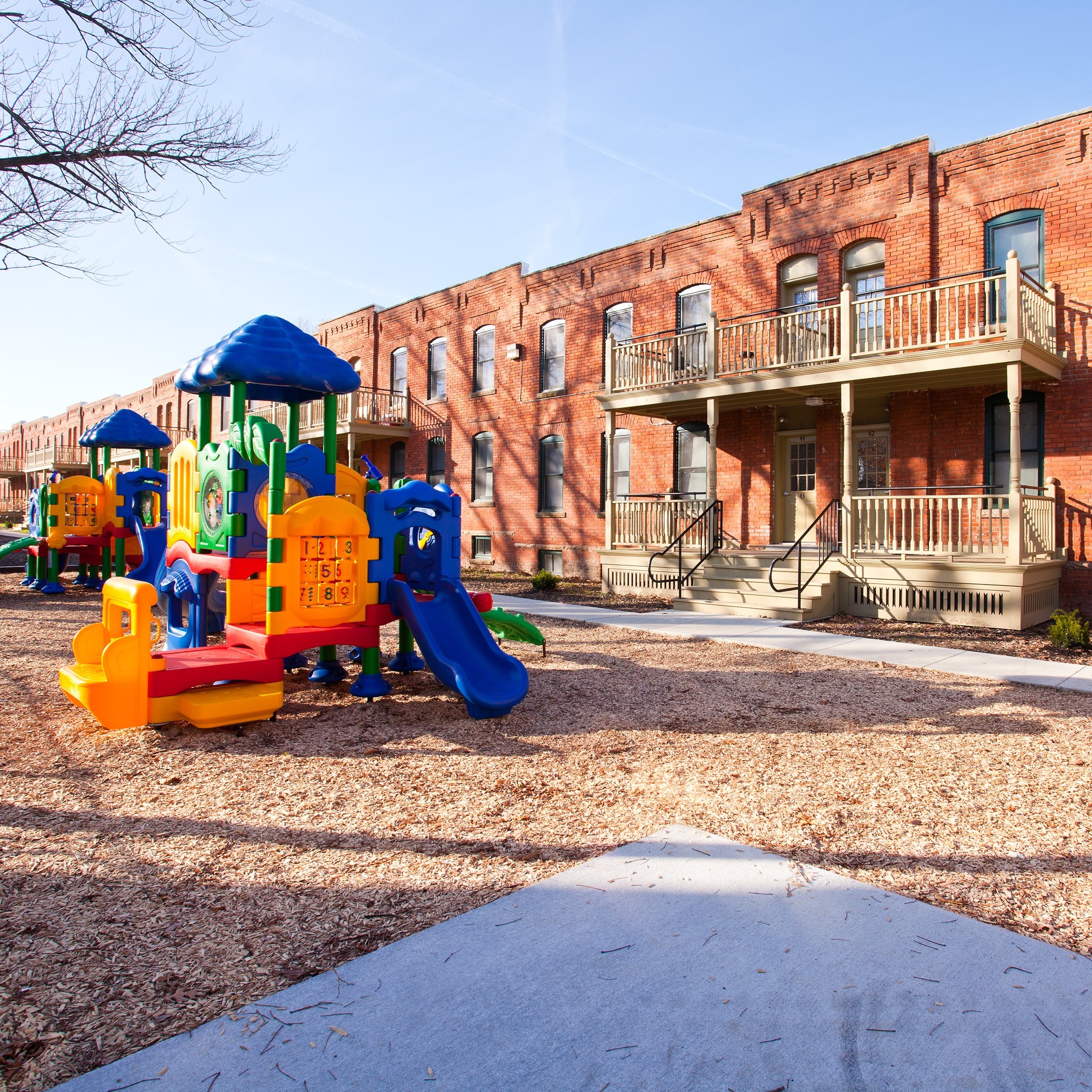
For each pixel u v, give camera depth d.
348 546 6.59
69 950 2.86
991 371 11.72
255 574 6.65
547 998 2.58
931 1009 2.54
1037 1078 2.23
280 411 27.27
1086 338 11.98
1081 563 12.09
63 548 15.68
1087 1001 2.59
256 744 5.54
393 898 3.30
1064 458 12.23
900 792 4.68
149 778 4.81
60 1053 2.29
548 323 20.52
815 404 14.24
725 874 3.52
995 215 12.84
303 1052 2.30
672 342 17.25
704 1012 2.51
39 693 6.85
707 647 9.76
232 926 3.06
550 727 6.05
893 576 12.07
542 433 20.36
